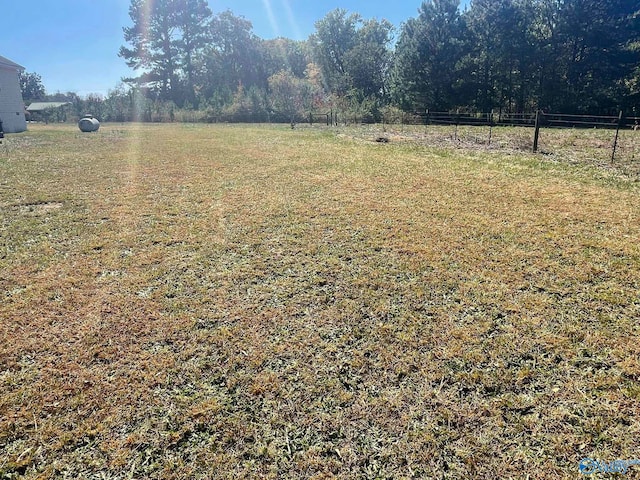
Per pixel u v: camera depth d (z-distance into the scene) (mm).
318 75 40844
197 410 2062
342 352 2512
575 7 22562
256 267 3730
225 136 16516
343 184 7039
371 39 38500
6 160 9836
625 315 2855
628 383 2203
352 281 3428
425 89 26328
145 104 33000
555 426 1936
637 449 1800
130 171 8430
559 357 2430
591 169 8047
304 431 1941
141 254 4039
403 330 2725
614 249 4016
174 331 2736
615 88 22656
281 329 2756
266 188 6801
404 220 5000
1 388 2207
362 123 24141
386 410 2055
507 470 1717
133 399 2137
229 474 1720
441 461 1767
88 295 3221
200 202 5953
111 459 1789
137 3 40312
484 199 5945
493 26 24703
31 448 1841
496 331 2695
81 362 2426
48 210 5582
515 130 16594
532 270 3576
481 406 2070
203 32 43688
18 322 2836
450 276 3490
